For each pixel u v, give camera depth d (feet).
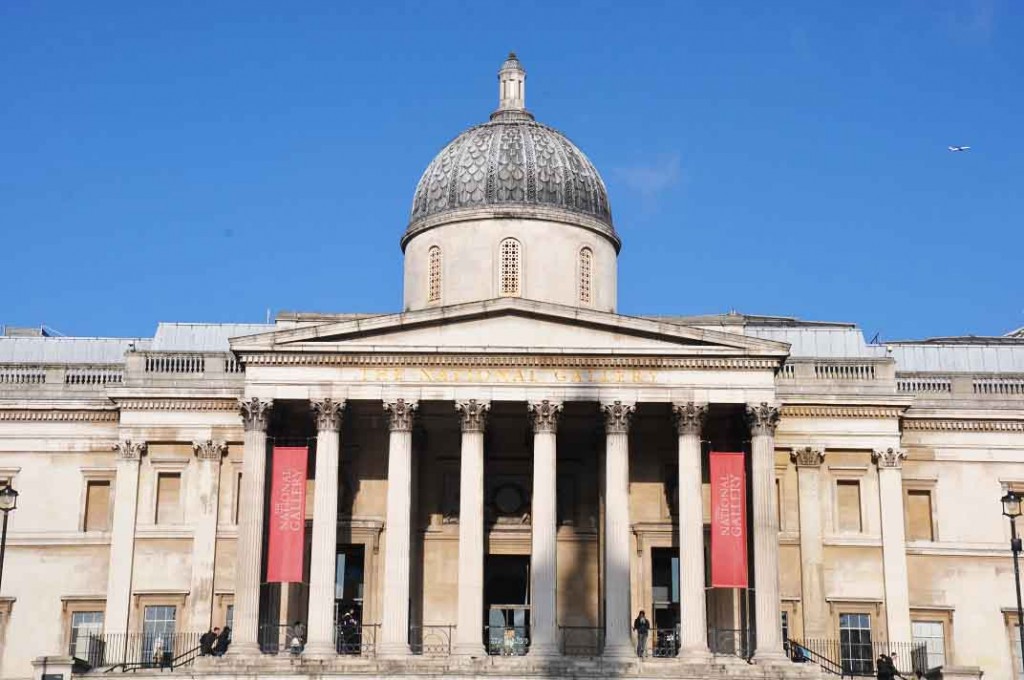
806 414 235.81
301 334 208.85
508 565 232.12
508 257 229.86
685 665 195.21
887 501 233.35
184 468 235.40
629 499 217.56
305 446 222.07
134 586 230.27
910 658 223.30
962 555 238.89
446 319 210.38
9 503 179.73
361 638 220.23
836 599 230.07
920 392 245.04
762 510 205.77
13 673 233.35
